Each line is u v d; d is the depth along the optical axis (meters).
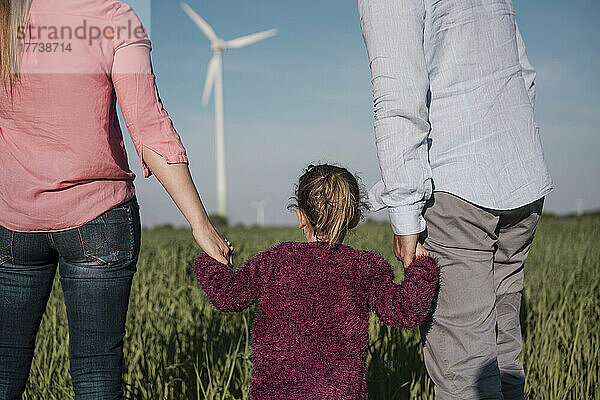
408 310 2.57
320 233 2.70
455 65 2.71
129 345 4.25
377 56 2.63
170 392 3.76
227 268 2.69
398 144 2.60
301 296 2.57
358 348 2.58
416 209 2.65
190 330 4.60
